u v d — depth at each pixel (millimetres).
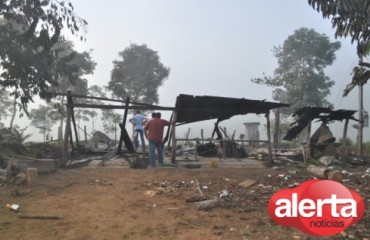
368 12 8602
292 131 16094
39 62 16922
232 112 15344
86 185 9117
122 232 5523
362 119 18453
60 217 6301
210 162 12953
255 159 15336
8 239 5191
